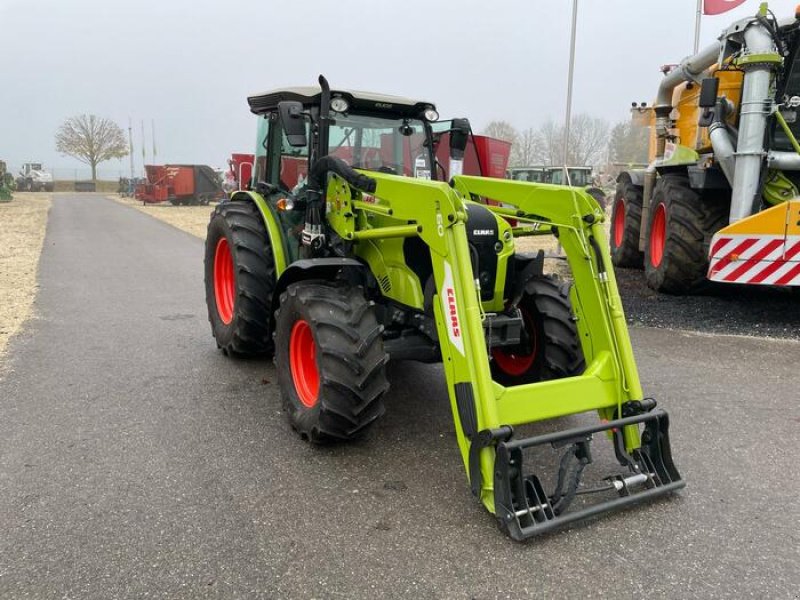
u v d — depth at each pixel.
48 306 7.49
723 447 3.77
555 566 2.63
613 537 2.83
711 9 9.43
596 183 32.97
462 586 2.50
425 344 3.86
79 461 3.53
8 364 5.22
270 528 2.89
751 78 6.09
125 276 9.94
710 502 3.14
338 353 3.39
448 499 3.15
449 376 3.16
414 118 4.74
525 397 3.10
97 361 5.34
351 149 4.50
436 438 3.88
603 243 3.46
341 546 2.76
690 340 6.04
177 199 33.50
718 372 5.12
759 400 4.52
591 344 3.53
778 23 6.27
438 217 3.15
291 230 4.78
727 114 6.67
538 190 3.82
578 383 3.27
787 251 5.96
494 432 2.85
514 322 3.92
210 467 3.47
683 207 7.29
